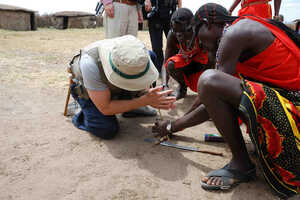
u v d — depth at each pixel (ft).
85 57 7.52
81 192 5.95
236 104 5.75
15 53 20.95
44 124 9.11
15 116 9.61
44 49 23.81
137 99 7.39
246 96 5.36
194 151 7.73
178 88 12.17
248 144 8.16
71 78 8.67
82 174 6.55
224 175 6.17
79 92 8.07
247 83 5.53
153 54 9.43
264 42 5.47
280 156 5.52
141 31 45.03
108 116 8.12
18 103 10.81
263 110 5.38
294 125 5.30
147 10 13.38
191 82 11.10
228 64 5.71
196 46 9.59
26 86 12.92
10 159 7.04
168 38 10.98
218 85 5.63
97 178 6.42
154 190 6.09
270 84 5.78
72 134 8.51
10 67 16.22
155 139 8.34
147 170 6.79
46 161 7.02
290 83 5.55
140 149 7.76
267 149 5.59
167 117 10.14
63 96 11.90
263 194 6.00
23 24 46.85
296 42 5.64
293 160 5.44
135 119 9.92
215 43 7.09
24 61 18.17
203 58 9.96
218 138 8.27
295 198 5.83
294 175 5.62
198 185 6.32
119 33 13.19
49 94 12.05
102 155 7.39
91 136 8.43
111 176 6.51
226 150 7.84
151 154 7.52
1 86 12.63
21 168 6.70
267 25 5.66
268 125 5.42
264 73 5.70
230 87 5.63
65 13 56.85
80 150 7.60
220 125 5.94
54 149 7.59
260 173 6.75
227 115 5.83
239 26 5.57
